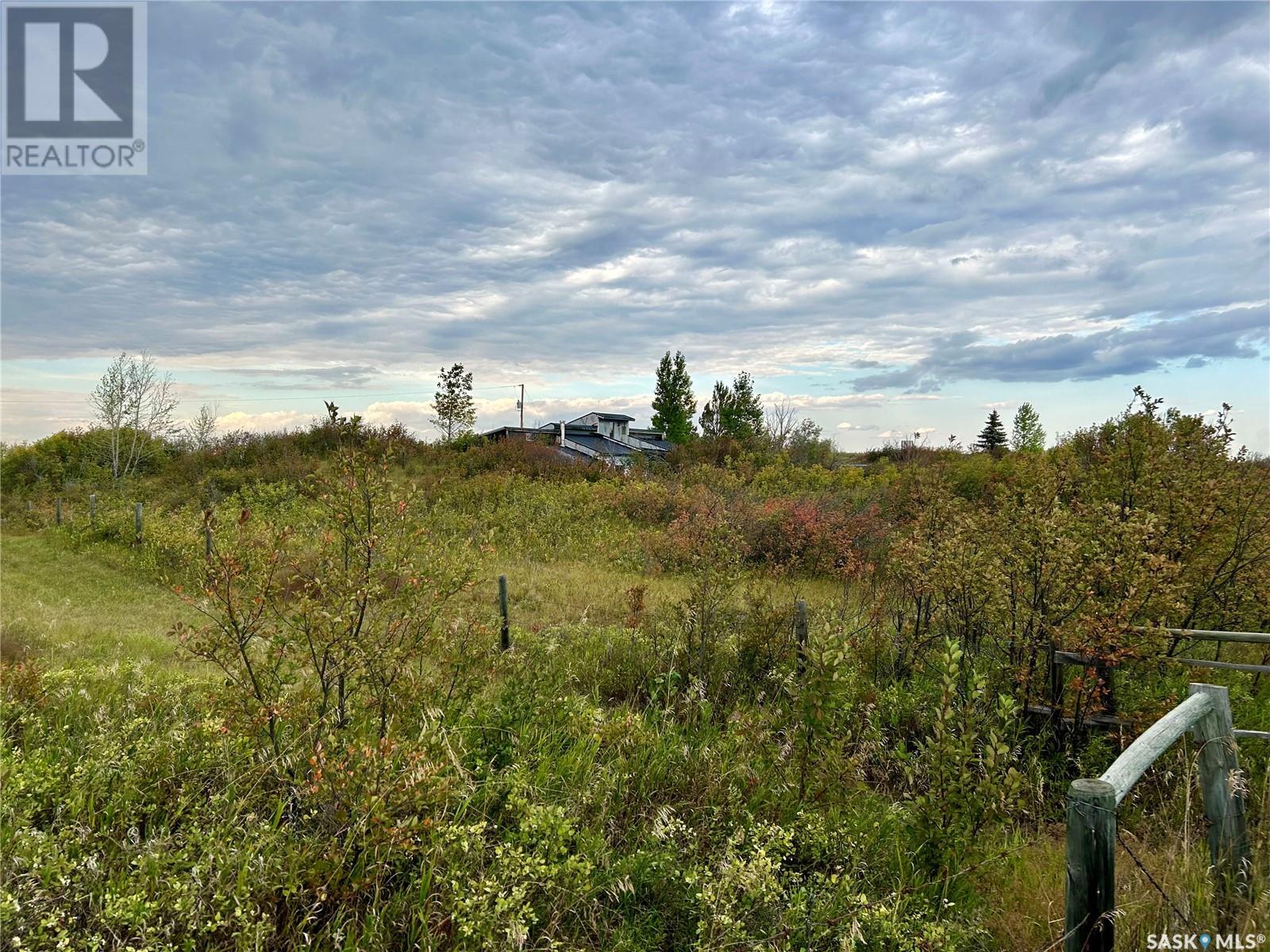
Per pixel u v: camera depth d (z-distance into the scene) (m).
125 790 3.32
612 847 3.50
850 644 5.91
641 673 6.49
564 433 44.22
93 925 2.58
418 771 3.03
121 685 5.08
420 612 3.87
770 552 13.75
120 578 13.77
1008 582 5.34
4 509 26.62
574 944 2.87
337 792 3.06
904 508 14.18
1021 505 6.33
